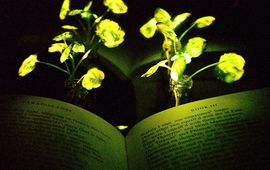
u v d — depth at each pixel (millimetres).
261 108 191
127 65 289
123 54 296
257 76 246
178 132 190
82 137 188
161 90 263
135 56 295
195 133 186
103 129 204
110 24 250
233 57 224
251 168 157
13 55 284
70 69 275
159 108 252
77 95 243
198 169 163
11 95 205
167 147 183
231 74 225
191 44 228
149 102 259
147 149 189
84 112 208
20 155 164
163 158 177
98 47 278
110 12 327
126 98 265
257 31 276
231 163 162
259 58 256
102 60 287
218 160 165
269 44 263
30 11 322
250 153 165
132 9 332
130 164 187
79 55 278
